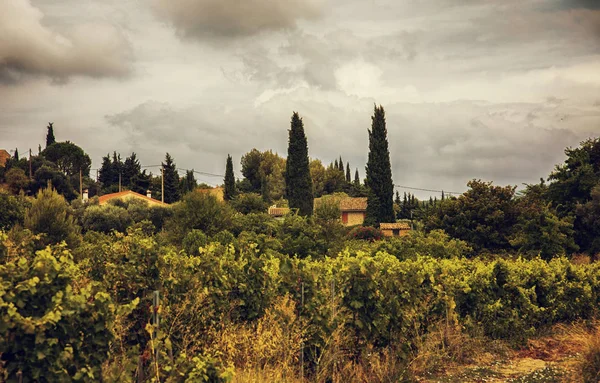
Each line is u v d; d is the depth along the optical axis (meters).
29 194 81.19
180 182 98.25
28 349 5.05
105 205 56.00
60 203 30.81
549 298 14.77
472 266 14.26
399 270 10.93
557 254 26.77
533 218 29.81
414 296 10.73
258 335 8.27
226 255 8.88
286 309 8.73
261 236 29.31
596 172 37.47
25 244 7.02
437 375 9.83
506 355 11.67
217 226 40.78
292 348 8.48
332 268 11.04
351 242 34.12
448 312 11.57
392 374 9.15
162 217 57.59
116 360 6.27
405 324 10.12
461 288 12.24
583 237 34.09
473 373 10.00
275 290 8.98
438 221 35.41
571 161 37.56
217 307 7.99
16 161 93.25
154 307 6.71
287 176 68.75
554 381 9.41
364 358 9.23
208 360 6.17
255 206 64.25
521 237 29.02
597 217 33.12
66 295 5.41
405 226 63.09
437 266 12.28
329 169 116.88
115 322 6.54
